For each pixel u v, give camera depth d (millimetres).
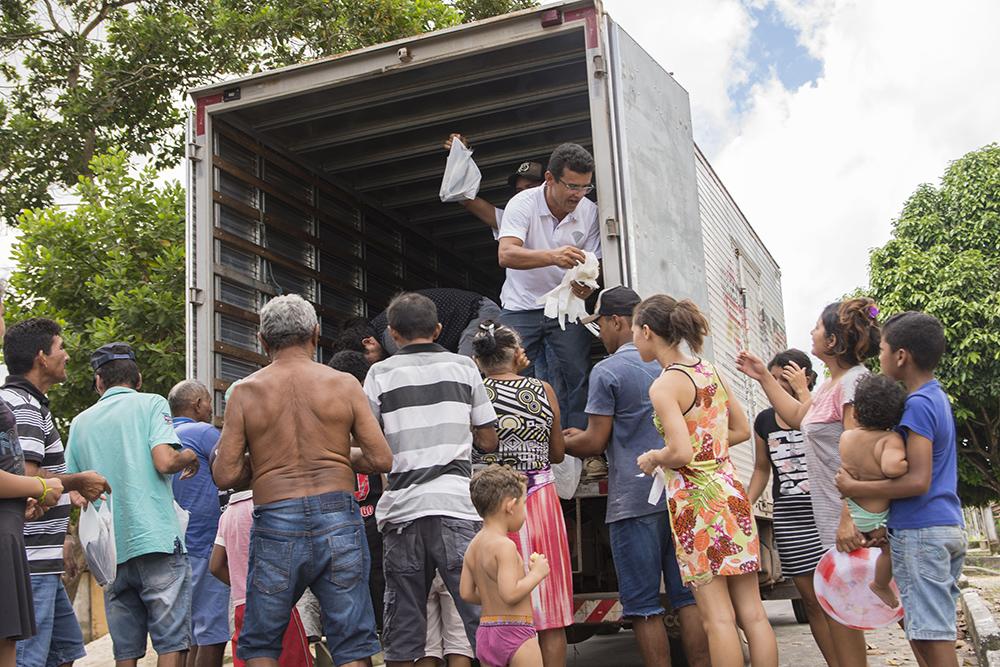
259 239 6219
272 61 13234
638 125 5211
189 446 5176
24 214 10758
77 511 10094
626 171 4938
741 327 7852
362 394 3688
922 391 3553
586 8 5164
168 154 14102
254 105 5848
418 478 3994
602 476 5156
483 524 3994
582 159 4980
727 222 7652
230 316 5840
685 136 6031
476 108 6348
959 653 6293
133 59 13336
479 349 4484
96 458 4617
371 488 4855
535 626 4234
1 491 3260
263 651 3486
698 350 3875
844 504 3842
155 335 10133
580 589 5738
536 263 5000
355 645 3492
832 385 4156
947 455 3537
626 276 4840
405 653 3924
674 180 5695
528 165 5887
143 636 4680
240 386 3621
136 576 4559
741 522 3807
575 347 5207
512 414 4352
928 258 22000
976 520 40000
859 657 4180
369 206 7488
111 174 10695
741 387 7562
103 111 13523
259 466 3566
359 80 5664
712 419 3861
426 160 7117
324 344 6699
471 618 4023
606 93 5031
